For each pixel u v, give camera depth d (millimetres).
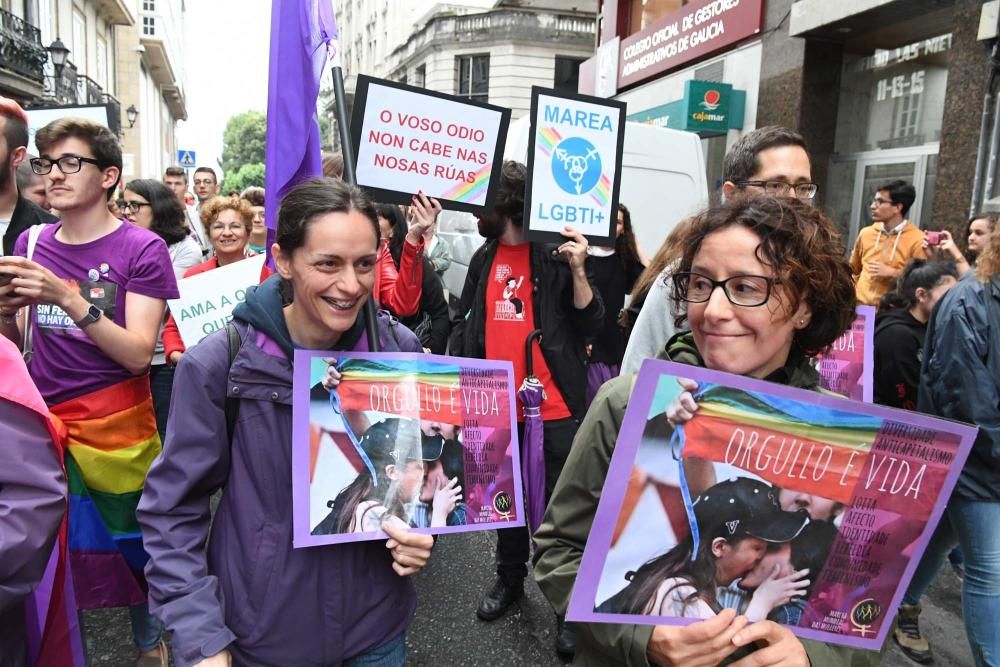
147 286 2297
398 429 1533
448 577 3447
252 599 1442
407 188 2646
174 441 1435
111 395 2256
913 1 6699
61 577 1543
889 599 1175
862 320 2168
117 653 2787
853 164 8172
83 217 2271
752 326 1176
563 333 2850
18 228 2598
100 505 2268
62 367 2219
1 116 2496
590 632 1241
